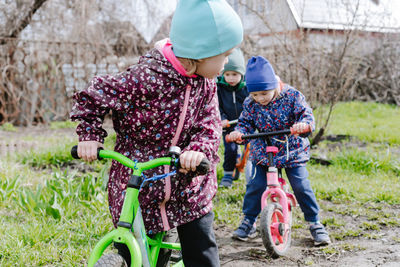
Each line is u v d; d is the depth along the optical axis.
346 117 11.34
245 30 9.94
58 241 3.60
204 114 2.34
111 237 1.94
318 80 8.29
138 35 12.65
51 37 12.52
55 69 11.94
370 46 12.94
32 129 11.25
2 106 11.69
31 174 5.96
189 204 2.30
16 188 4.95
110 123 11.19
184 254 2.37
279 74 8.45
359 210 4.60
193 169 2.02
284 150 3.74
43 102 11.91
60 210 4.11
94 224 3.87
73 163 6.91
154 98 2.19
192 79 2.22
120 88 2.14
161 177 2.05
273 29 8.35
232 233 4.12
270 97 3.64
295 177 3.73
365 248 3.71
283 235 3.55
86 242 3.60
